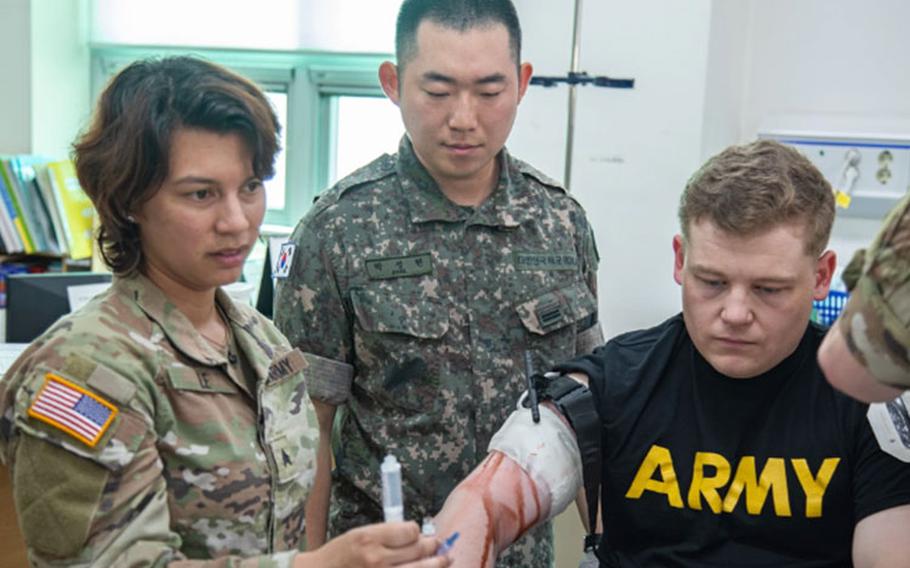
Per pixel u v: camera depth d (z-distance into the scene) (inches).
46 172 127.3
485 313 60.8
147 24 137.8
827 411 43.1
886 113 101.1
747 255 40.4
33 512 36.5
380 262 59.7
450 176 59.6
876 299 27.4
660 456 44.7
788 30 104.3
